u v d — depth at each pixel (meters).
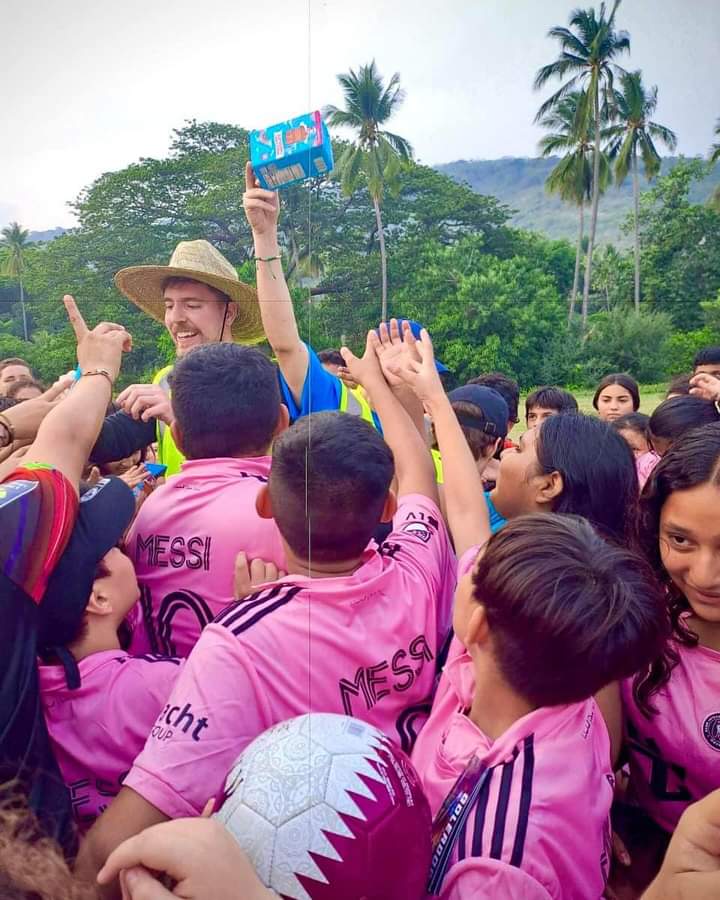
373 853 0.74
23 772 0.86
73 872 0.80
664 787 1.23
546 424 1.43
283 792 0.76
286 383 1.73
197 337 2.48
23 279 20.69
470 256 28.83
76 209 22.45
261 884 0.72
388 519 1.20
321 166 1.46
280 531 1.09
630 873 1.18
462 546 1.38
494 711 0.96
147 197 22.73
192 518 1.24
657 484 1.15
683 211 33.41
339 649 1.01
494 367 25.55
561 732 0.93
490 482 2.28
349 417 1.12
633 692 1.19
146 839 0.73
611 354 24.23
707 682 1.15
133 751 1.03
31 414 1.32
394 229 31.91
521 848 0.83
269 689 0.97
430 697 1.16
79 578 1.00
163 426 1.97
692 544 1.11
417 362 1.57
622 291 34.22
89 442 1.16
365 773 0.78
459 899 0.83
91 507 1.06
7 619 0.90
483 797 0.88
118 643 1.18
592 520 1.35
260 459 1.33
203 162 23.23
